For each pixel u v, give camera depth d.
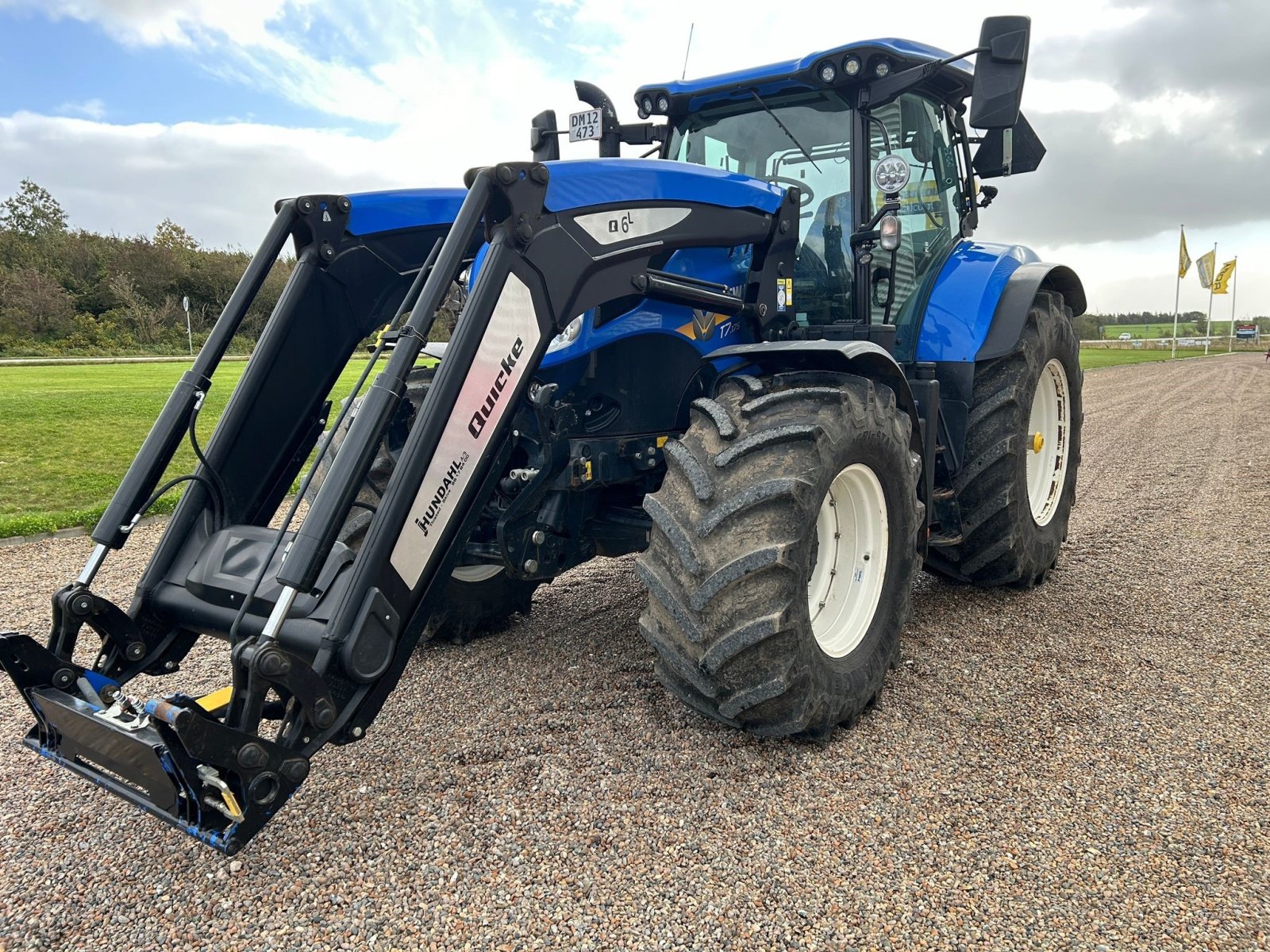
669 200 2.94
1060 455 4.77
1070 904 2.00
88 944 1.92
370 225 2.94
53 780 2.66
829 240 3.77
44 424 12.49
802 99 3.81
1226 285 55.25
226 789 1.91
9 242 56.19
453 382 2.30
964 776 2.58
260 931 1.95
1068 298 4.96
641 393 3.16
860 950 1.86
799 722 2.59
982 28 3.10
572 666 3.49
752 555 2.43
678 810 2.41
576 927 1.94
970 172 4.64
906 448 3.08
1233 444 9.88
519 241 2.42
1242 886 2.06
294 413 2.82
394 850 2.24
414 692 3.26
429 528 2.29
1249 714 2.95
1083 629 3.82
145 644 2.48
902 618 3.12
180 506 2.59
